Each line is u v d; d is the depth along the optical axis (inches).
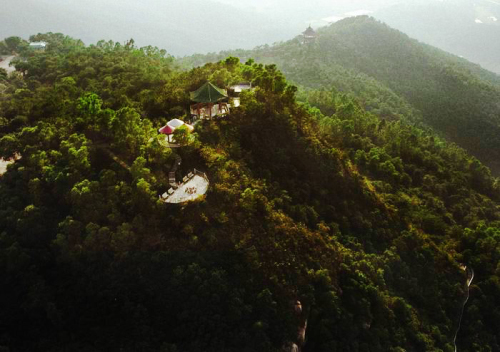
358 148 4106.8
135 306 2033.7
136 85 3656.5
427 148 4840.1
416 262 2972.4
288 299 2185.0
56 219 2315.5
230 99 3363.7
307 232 2564.0
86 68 4104.3
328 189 3102.9
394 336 2442.2
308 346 2190.0
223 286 2087.8
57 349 1937.7
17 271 2132.1
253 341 1995.6
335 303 2285.9
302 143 3166.8
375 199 3270.2
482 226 3489.2
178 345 1950.1
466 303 2945.4
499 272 3120.1
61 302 2065.7
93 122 2851.9
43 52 5142.7
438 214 3641.7
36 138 2709.2
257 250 2288.4
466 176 4559.5
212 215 2336.4
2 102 3540.8
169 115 3142.2
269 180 2817.4
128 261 2121.1
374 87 6939.0
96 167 2536.9
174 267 2135.8
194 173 2583.7
